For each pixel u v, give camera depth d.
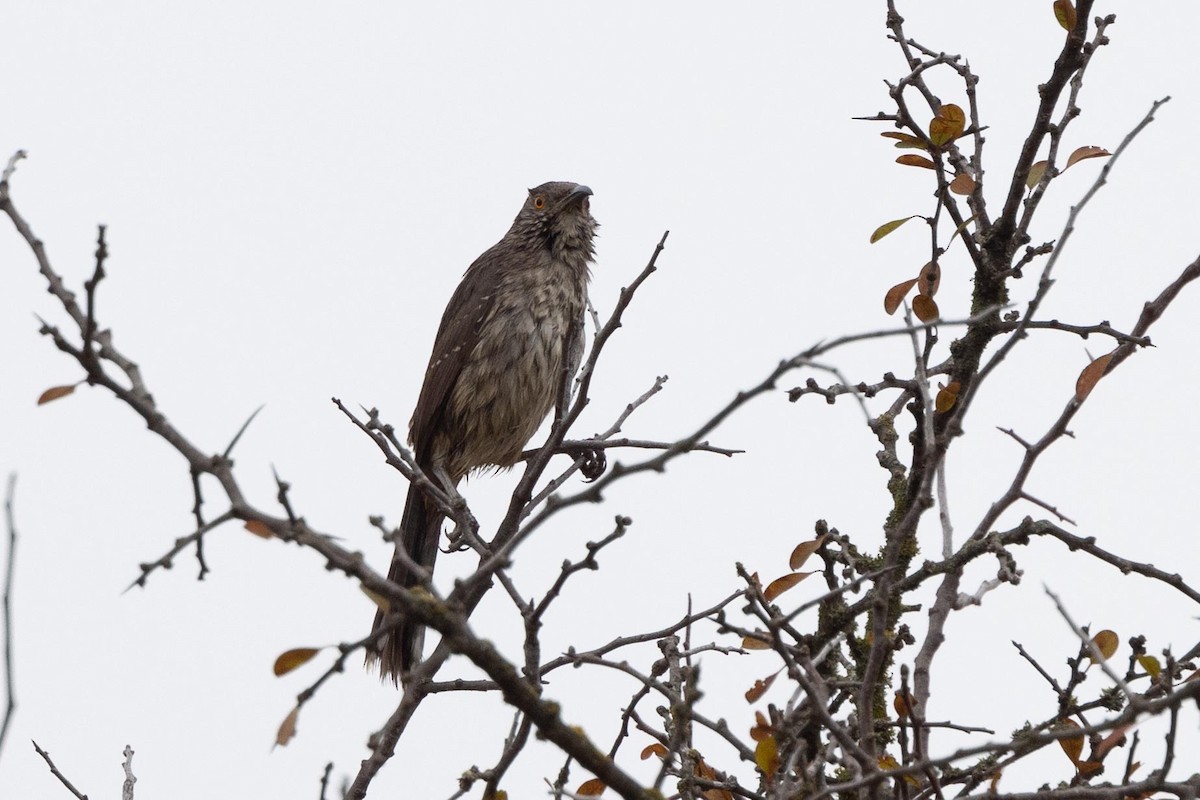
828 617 8.24
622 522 6.26
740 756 8.16
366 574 5.40
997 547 7.80
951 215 9.23
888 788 7.62
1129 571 7.96
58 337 5.52
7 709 5.25
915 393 8.99
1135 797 6.94
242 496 5.46
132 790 8.21
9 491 5.23
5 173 6.39
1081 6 8.77
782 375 5.50
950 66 9.54
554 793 6.77
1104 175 7.02
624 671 8.09
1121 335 8.66
